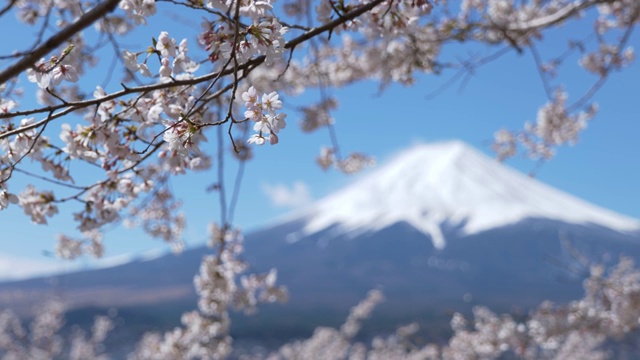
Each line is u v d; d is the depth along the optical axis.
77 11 3.74
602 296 7.14
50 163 2.99
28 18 3.84
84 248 5.07
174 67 2.48
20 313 44.16
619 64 7.47
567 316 7.37
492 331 7.78
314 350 17.69
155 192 3.87
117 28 3.48
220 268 5.56
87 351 21.56
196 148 2.37
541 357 10.09
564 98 8.00
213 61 2.55
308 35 2.76
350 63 7.43
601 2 5.14
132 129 2.92
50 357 18.70
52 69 2.40
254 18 2.34
